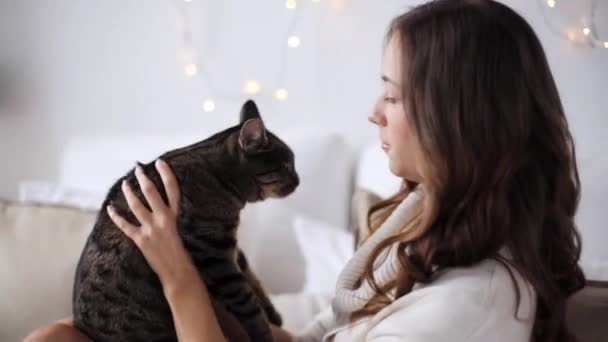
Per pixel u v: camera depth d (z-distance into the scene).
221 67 2.34
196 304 1.04
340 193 2.15
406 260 0.95
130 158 2.25
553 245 0.99
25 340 1.15
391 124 0.98
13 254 1.53
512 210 0.92
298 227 1.95
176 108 2.41
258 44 2.29
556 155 0.95
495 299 0.88
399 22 0.96
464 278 0.91
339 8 2.18
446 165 0.90
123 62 2.42
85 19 2.42
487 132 0.88
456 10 0.91
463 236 0.91
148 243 1.05
